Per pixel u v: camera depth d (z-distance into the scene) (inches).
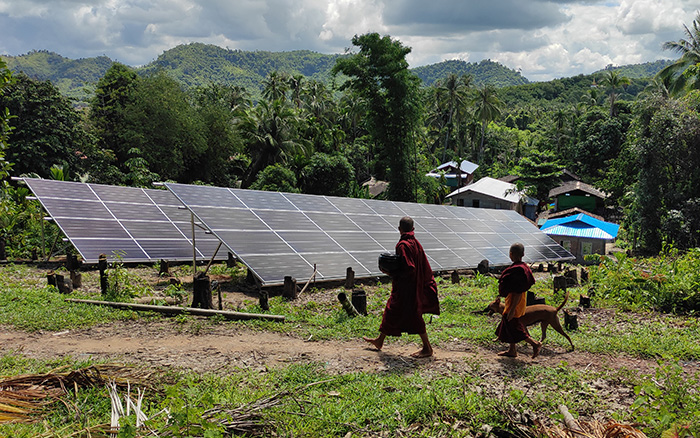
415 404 198.8
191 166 1812.3
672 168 1224.2
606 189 1914.4
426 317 387.9
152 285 478.0
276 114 2100.1
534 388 226.4
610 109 2839.6
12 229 714.2
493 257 741.9
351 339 311.7
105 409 183.3
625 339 322.0
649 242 1218.6
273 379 229.5
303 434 173.6
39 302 368.8
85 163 1378.0
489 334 323.0
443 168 2792.8
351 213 684.1
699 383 230.7
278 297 450.9
